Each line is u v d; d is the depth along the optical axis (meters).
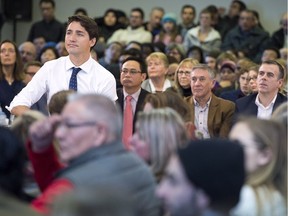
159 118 4.95
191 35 16.27
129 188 4.42
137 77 9.21
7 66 10.70
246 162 4.30
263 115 9.01
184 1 18.23
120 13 17.27
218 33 16.33
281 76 9.09
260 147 4.45
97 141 4.48
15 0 18.56
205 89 9.13
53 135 5.01
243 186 4.16
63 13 18.72
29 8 18.66
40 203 4.33
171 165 3.96
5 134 4.47
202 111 9.21
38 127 4.99
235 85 12.30
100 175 4.37
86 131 4.46
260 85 9.03
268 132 4.49
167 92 5.84
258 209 4.33
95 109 4.49
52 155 5.13
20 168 4.48
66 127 4.50
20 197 4.50
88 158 4.46
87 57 7.92
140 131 4.98
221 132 9.05
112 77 7.98
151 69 10.77
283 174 4.51
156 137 4.92
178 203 3.90
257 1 17.53
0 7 18.56
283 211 4.44
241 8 17.19
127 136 8.49
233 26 16.91
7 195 4.11
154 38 16.66
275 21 17.48
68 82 7.86
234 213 4.28
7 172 4.40
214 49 15.72
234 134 4.53
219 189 3.86
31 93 7.82
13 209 3.69
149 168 4.81
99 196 3.09
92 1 18.67
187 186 3.88
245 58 13.82
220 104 9.20
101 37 16.36
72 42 7.82
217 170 3.87
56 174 4.59
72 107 4.51
